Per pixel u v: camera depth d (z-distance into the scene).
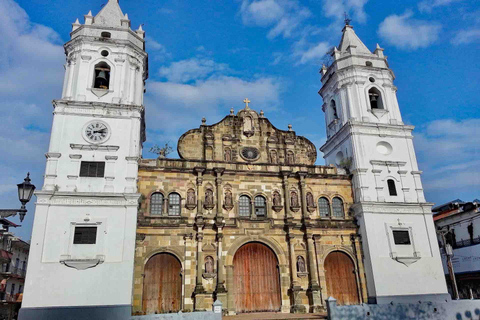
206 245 35.97
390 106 44.06
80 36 37.53
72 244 30.77
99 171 33.72
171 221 35.81
